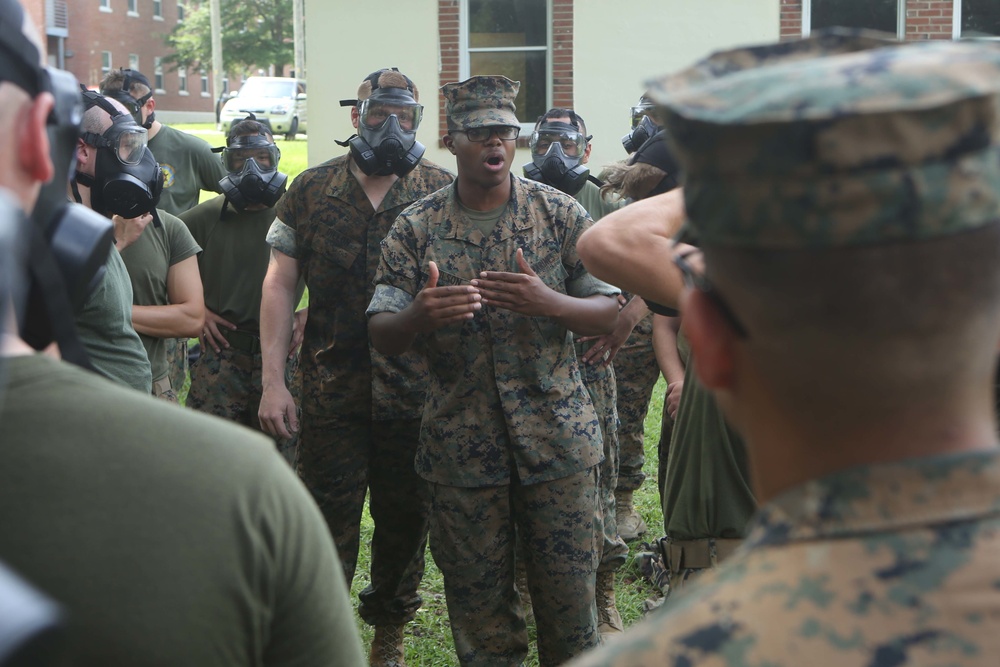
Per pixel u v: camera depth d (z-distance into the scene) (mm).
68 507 973
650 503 5293
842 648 763
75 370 1041
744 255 799
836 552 793
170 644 989
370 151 3553
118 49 45250
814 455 830
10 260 623
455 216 3131
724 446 2285
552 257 3104
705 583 854
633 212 2109
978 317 774
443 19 10023
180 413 1064
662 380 7633
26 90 1021
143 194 2879
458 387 3029
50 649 563
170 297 3807
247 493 1047
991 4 9805
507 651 3131
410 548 3707
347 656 1162
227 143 4324
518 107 10203
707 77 837
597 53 10008
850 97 727
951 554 771
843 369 785
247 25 44781
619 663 817
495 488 3055
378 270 3172
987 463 789
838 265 755
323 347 3686
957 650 747
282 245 3754
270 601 1069
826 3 9875
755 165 760
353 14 10039
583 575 3021
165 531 997
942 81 722
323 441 3678
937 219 737
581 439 3018
